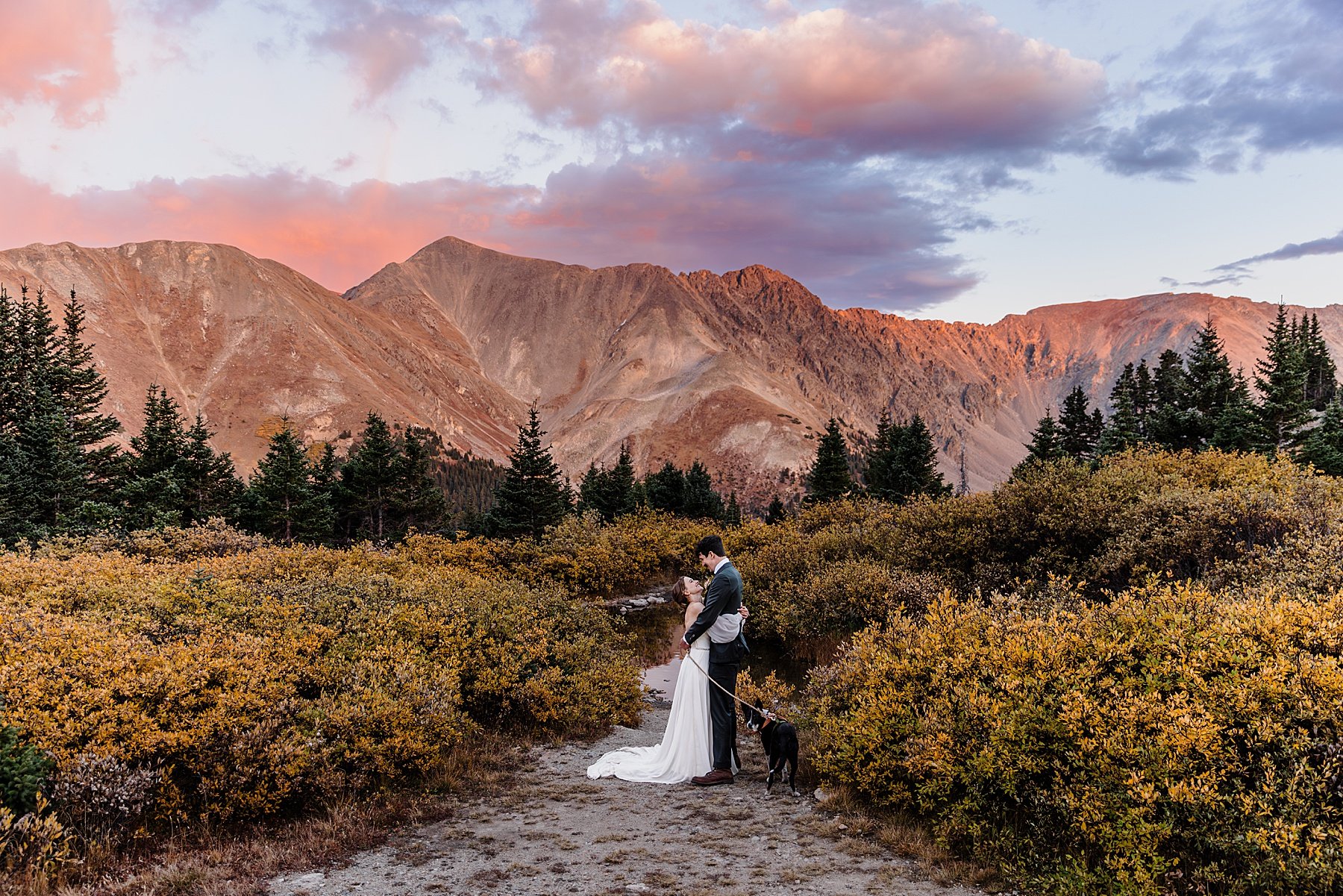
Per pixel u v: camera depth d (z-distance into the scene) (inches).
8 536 1178.0
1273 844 176.7
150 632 354.0
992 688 268.4
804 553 911.0
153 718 259.8
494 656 425.1
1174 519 494.6
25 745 233.3
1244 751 208.2
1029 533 634.2
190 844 235.8
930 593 618.2
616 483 2089.1
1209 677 238.2
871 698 296.0
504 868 215.9
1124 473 684.1
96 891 196.7
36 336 1758.1
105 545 817.5
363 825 250.8
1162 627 265.9
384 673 335.9
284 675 320.5
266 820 258.5
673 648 793.6
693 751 307.9
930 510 770.8
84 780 227.8
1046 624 297.7
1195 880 183.8
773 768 300.2
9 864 200.7
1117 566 493.4
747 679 444.5
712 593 309.6
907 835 238.1
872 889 199.3
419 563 922.1
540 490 1765.5
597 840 239.6
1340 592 267.3
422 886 203.5
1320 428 1245.1
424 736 302.7
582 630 565.9
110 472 1604.3
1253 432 1408.7
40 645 298.4
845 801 271.7
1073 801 205.2
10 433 1498.5
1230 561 429.1
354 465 1968.5
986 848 219.8
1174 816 195.8
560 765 343.9
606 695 452.8
